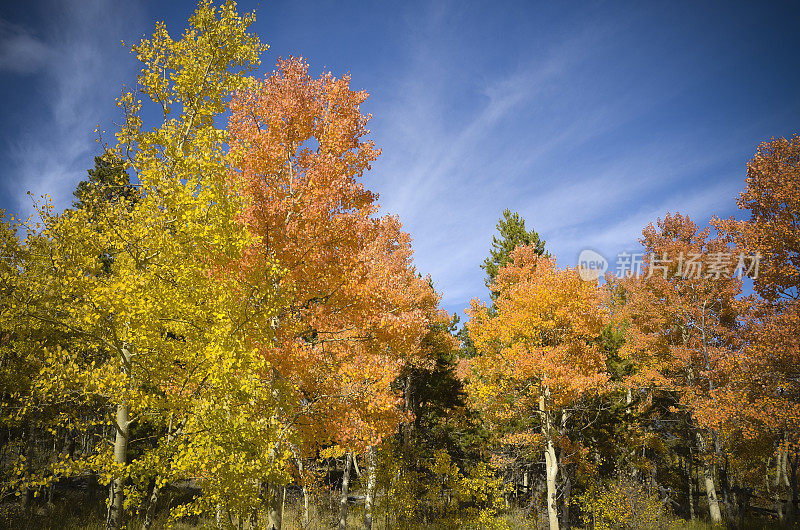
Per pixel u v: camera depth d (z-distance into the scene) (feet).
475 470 63.16
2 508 39.19
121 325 23.79
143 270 24.45
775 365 45.85
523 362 48.29
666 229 71.92
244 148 27.61
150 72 28.40
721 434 58.08
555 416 57.82
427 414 71.00
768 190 48.52
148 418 26.45
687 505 86.28
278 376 25.45
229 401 21.03
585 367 50.75
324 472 56.03
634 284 75.15
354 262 27.89
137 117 26.43
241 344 21.25
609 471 69.62
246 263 24.38
